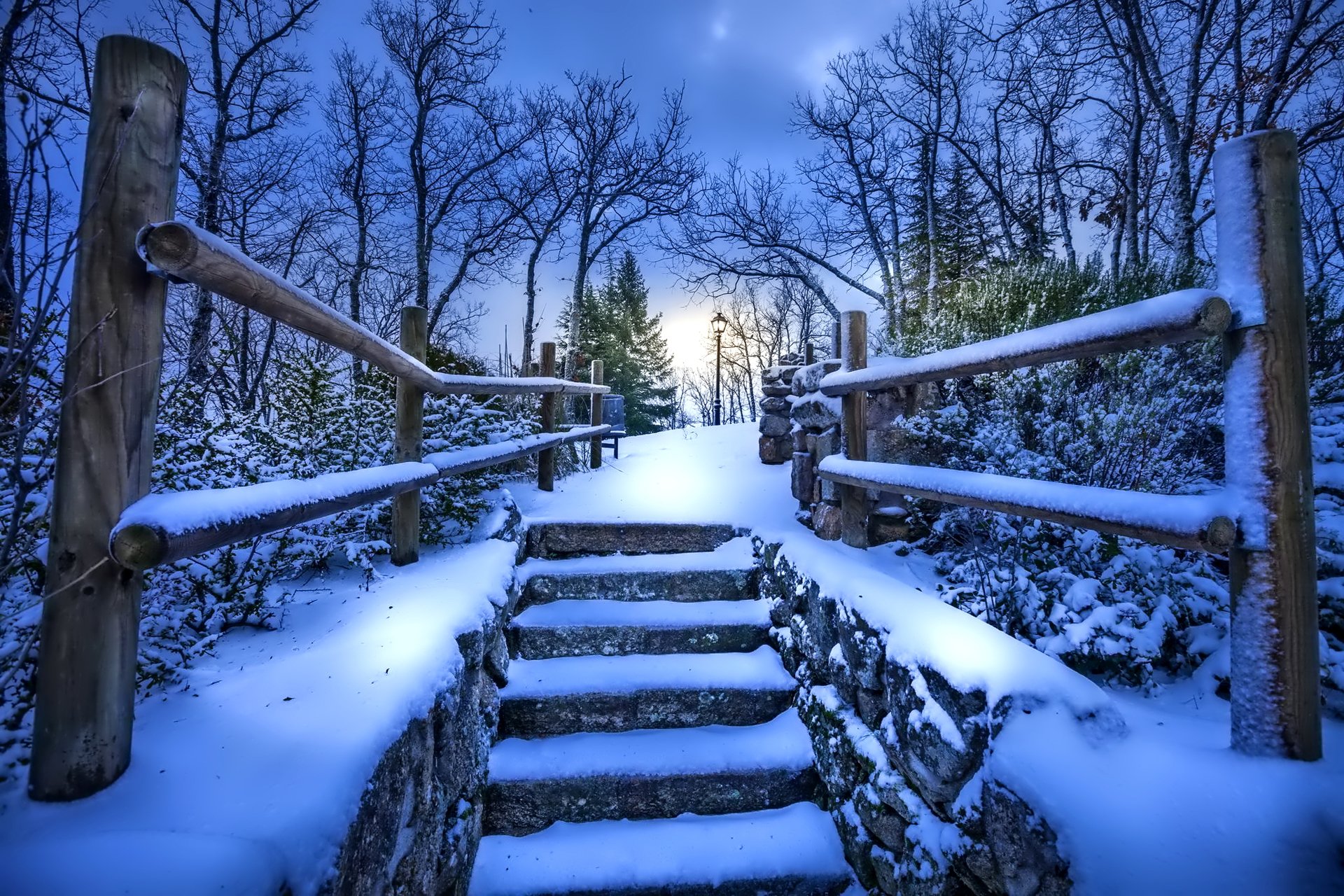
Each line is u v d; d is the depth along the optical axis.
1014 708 1.56
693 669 2.99
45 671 1.11
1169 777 1.35
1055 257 4.86
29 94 1.11
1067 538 2.54
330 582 2.61
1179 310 1.37
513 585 3.20
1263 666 1.35
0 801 1.10
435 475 2.66
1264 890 1.13
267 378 3.63
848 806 2.29
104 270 1.14
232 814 1.10
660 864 2.27
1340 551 2.08
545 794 2.45
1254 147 1.38
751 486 5.36
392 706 1.56
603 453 8.55
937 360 2.34
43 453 1.21
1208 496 1.40
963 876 1.64
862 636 2.29
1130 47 7.28
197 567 1.97
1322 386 3.08
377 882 1.36
